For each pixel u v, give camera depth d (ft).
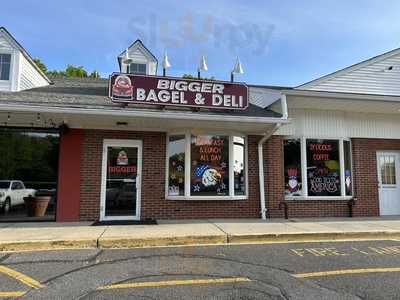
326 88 38.63
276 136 37.78
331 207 38.17
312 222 33.24
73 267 19.04
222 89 32.81
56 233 26.43
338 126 39.32
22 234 26.00
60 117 31.14
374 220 35.01
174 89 31.89
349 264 19.81
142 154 35.12
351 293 15.19
